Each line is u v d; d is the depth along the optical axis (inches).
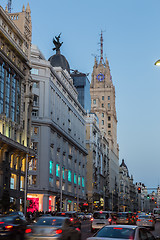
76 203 4375.0
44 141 3373.5
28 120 3026.6
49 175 3385.8
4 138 2346.2
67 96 4234.7
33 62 3447.3
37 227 725.9
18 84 2822.3
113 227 555.5
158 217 3474.4
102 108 7465.6
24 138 2874.0
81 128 4931.1
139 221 1754.4
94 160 5442.9
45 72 3511.3
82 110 4987.7
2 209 2317.9
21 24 3002.0
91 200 5103.3
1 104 2465.6
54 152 3582.7
